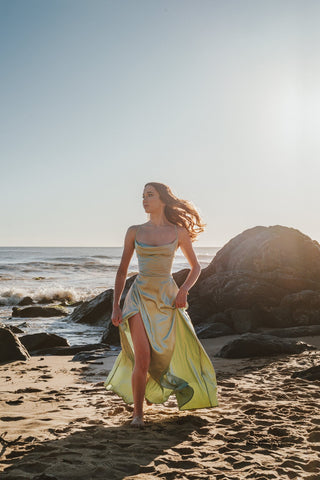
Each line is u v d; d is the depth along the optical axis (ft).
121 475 8.89
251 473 8.90
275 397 15.01
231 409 13.76
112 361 24.97
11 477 8.66
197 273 13.65
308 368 18.44
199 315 38.27
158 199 13.78
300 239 42.04
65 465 9.31
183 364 13.12
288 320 36.91
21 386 18.33
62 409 14.24
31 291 75.66
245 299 37.35
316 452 10.03
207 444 10.64
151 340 12.61
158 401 13.37
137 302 12.98
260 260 40.19
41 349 30.09
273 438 10.94
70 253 314.55
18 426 12.28
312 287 39.19
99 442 10.74
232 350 23.93
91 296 75.92
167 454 9.97
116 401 15.21
